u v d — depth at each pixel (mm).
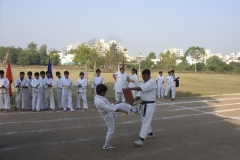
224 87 28672
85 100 12422
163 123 10109
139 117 11023
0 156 6051
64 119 10172
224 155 6688
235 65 73562
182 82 33781
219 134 8727
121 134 8336
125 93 7289
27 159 5898
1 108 11117
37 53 77812
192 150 7004
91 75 40875
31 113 11117
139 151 6762
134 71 14266
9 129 8430
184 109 13469
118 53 65625
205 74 60281
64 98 11883
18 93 11617
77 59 60000
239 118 11547
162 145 7355
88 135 8047
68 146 6934
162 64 75125
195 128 9453
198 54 105562
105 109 6543
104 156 6289
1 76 11023
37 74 11664
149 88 7145
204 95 19906
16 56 75438
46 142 7211
